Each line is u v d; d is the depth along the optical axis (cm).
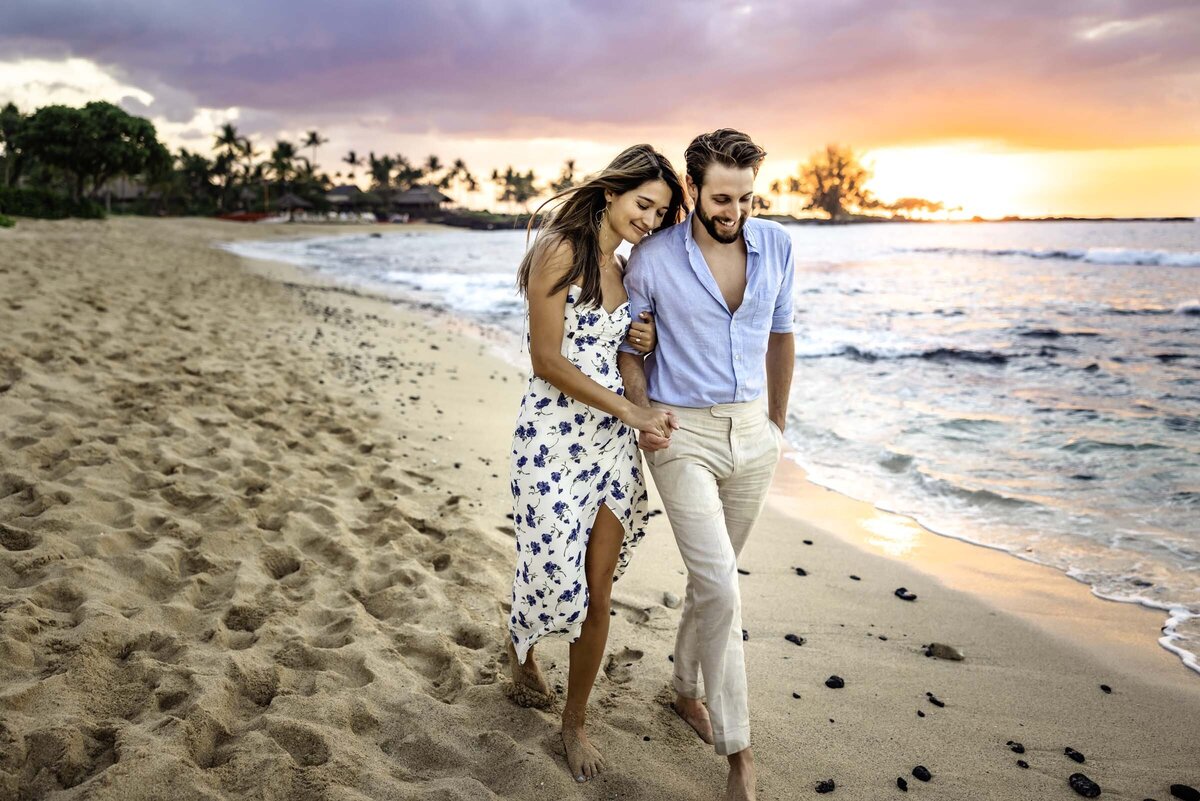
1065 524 528
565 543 259
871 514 556
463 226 11688
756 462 272
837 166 14738
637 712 296
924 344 1288
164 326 916
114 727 241
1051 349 1220
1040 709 315
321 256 3766
